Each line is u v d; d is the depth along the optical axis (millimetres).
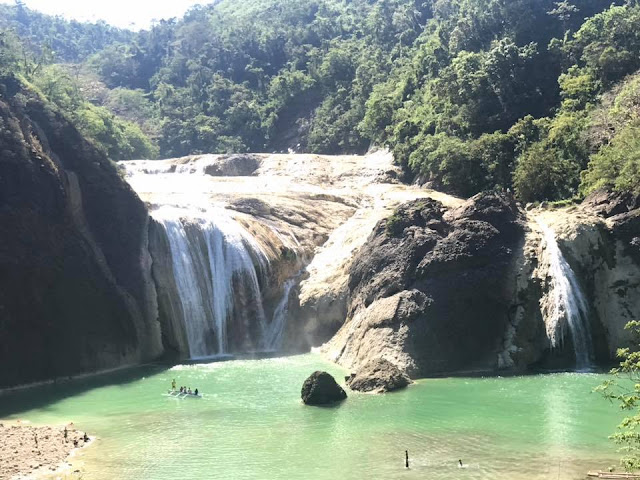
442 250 43906
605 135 55750
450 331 41344
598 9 86750
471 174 64562
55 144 49094
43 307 41375
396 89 94125
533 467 23453
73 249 44969
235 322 51875
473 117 73750
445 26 97062
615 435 21797
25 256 41281
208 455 25641
